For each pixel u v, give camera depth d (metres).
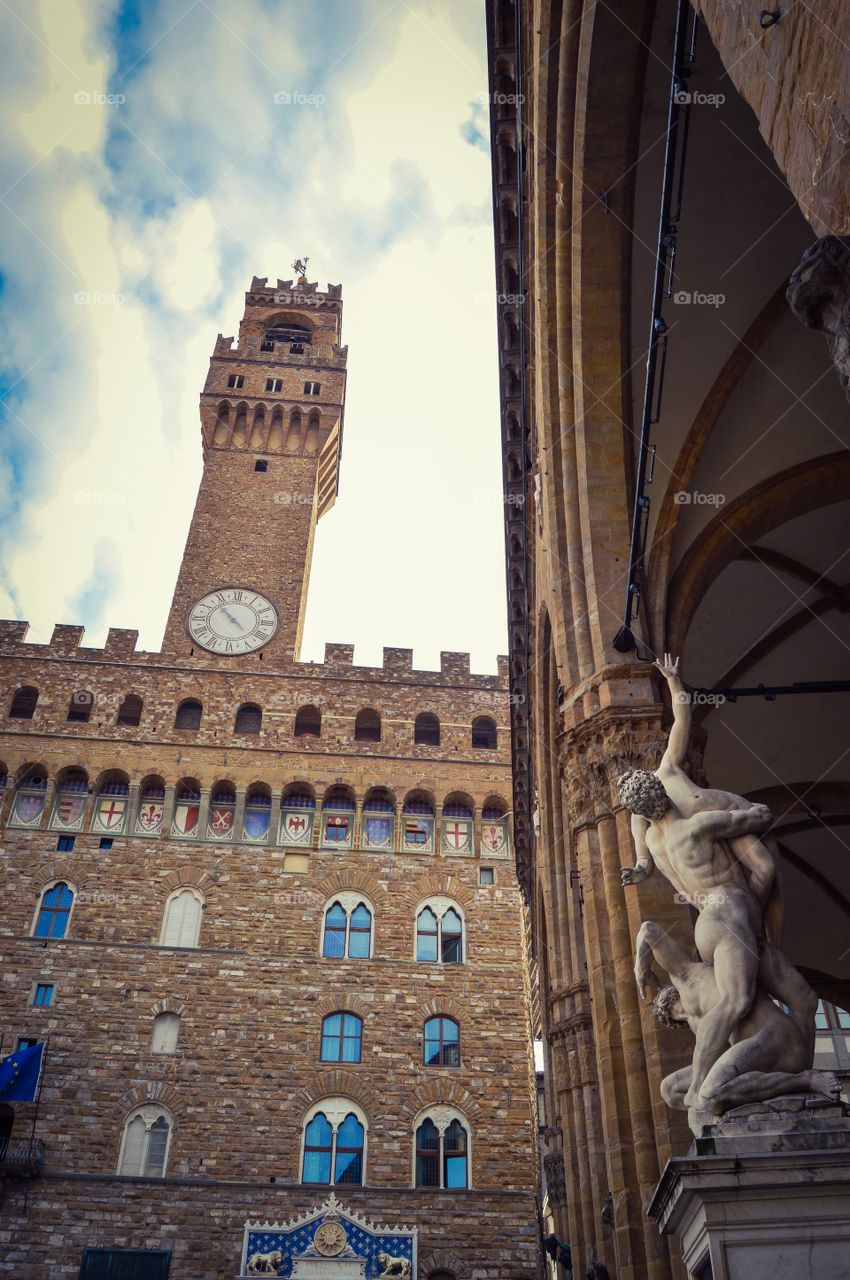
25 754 47.22
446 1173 40.00
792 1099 7.95
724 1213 7.37
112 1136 39.00
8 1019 40.88
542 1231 38.97
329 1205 37.94
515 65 19.89
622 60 15.65
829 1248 7.21
